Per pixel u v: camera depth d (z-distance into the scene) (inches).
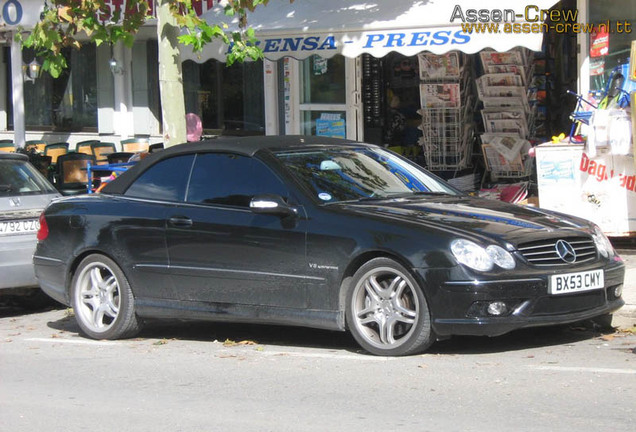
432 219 327.0
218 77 785.6
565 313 320.2
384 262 322.3
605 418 251.4
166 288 371.2
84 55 885.2
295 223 339.3
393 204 346.3
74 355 366.0
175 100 498.0
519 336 361.7
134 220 377.7
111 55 856.9
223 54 553.0
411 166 398.6
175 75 498.0
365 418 260.7
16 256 444.5
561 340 353.7
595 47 567.2
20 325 447.2
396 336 329.4
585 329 372.5
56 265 401.4
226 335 397.1
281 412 271.0
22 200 457.1
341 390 291.7
